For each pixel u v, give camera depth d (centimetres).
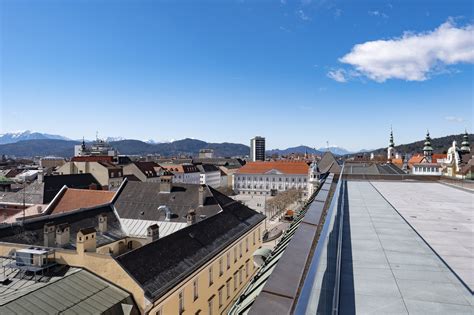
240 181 16500
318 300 490
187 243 3116
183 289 2698
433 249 909
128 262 2455
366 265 794
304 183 15712
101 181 9575
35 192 6725
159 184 4522
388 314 571
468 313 572
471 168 8312
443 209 1488
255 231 4538
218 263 3378
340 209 1470
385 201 1738
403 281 702
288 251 544
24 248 2764
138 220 4066
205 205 4203
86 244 2533
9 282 2423
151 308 2298
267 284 433
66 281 2292
